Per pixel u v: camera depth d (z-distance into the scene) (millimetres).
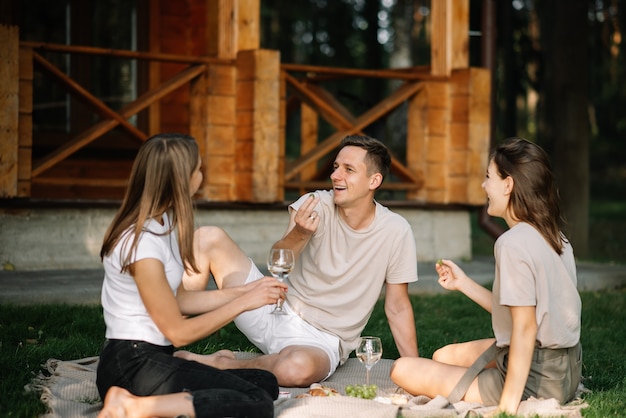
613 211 18828
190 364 3422
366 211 4320
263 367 4109
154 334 3459
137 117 9180
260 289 3541
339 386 4188
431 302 6789
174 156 3445
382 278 4410
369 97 13305
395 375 3994
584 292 7559
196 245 4367
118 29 9148
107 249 3457
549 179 3664
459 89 8219
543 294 3543
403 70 8812
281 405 3611
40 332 4961
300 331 4348
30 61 6629
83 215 7035
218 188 7496
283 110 7648
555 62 10719
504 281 3533
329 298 4387
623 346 5562
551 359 3670
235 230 7539
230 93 7504
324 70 7797
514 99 12836
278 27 22734
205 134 7488
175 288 3523
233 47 7504
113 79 9156
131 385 3404
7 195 6496
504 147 3721
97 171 9039
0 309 5438
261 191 7379
